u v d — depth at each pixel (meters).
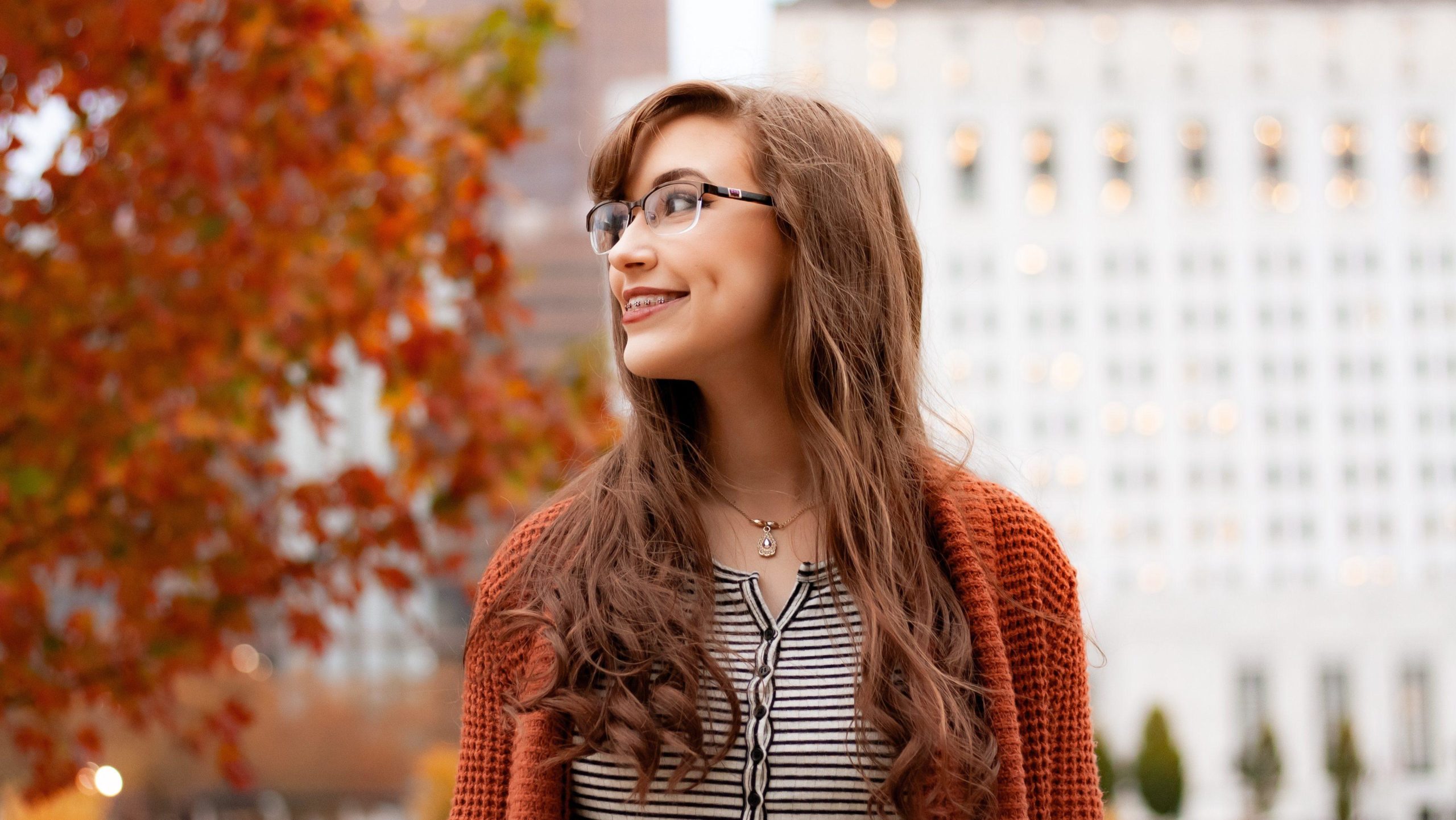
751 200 1.76
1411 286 43.34
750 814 1.62
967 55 43.88
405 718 36.31
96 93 3.56
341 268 3.98
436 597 32.91
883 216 1.87
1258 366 42.94
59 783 4.07
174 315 3.77
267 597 4.15
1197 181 43.75
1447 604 38.53
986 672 1.72
